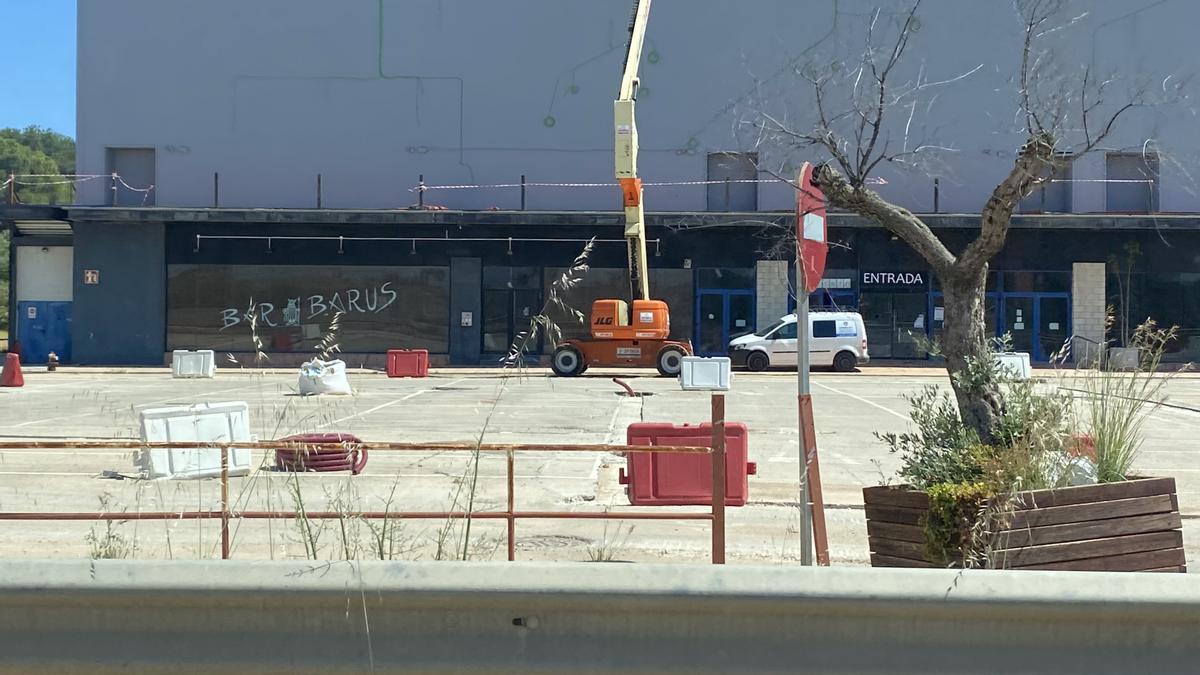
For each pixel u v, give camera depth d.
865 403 22.06
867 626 3.99
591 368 33.06
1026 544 5.64
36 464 12.72
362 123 38.09
